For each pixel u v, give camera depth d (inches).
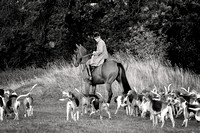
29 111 516.4
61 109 642.8
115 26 1216.2
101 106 511.2
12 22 1254.9
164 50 1026.1
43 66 1193.4
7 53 1275.8
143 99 507.2
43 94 817.5
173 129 427.2
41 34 1191.6
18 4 1245.7
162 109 442.0
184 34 1112.8
